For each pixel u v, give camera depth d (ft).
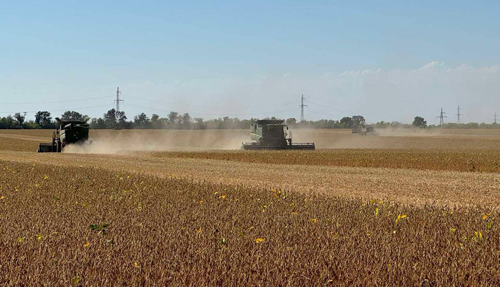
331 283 25.66
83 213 47.03
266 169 110.83
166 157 152.05
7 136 375.25
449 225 40.91
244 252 30.89
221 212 46.80
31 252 31.40
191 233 36.78
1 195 60.59
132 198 57.93
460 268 27.91
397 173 102.27
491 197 65.98
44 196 60.13
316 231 37.50
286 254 30.09
